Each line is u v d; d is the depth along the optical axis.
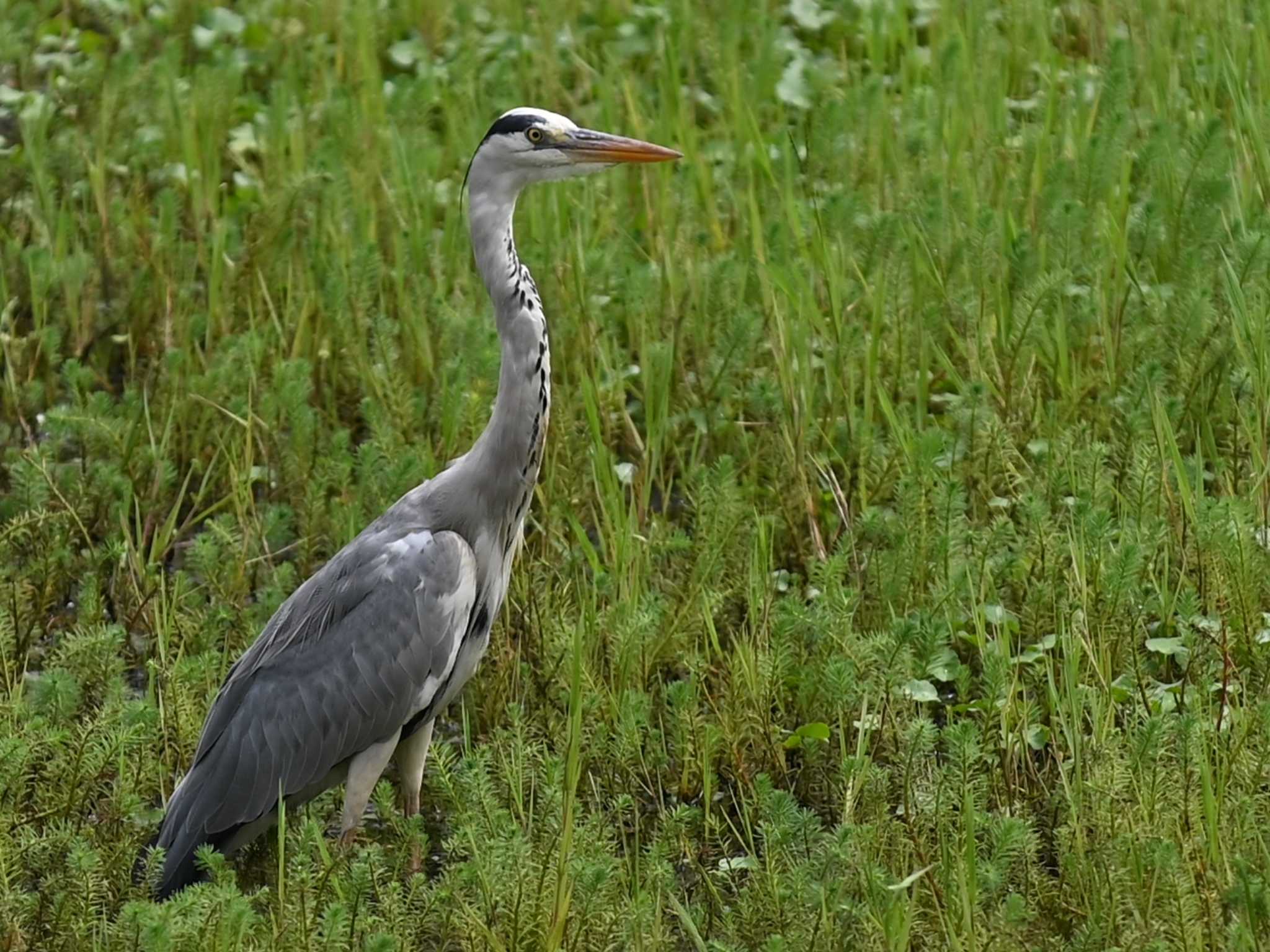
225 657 10.65
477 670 10.55
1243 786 8.75
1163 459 11.08
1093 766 9.02
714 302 13.29
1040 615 10.41
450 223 14.38
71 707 9.60
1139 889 8.12
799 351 12.24
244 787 9.23
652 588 11.20
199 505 12.57
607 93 16.06
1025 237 13.14
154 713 9.38
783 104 16.88
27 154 15.66
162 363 13.41
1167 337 12.21
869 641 9.91
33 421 13.60
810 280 13.52
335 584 9.48
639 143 9.80
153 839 9.41
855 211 13.55
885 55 18.05
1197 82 16.27
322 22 18.61
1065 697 9.77
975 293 12.86
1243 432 11.50
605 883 8.10
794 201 14.38
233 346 12.98
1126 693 9.74
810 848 8.60
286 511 11.62
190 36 18.50
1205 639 10.06
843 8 18.88
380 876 8.52
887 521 11.07
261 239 14.11
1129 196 14.58
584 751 9.71
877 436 12.25
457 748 10.53
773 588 11.04
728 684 10.09
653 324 13.46
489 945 8.17
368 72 17.03
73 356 14.05
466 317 13.02
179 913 7.81
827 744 9.85
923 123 15.17
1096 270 12.85
